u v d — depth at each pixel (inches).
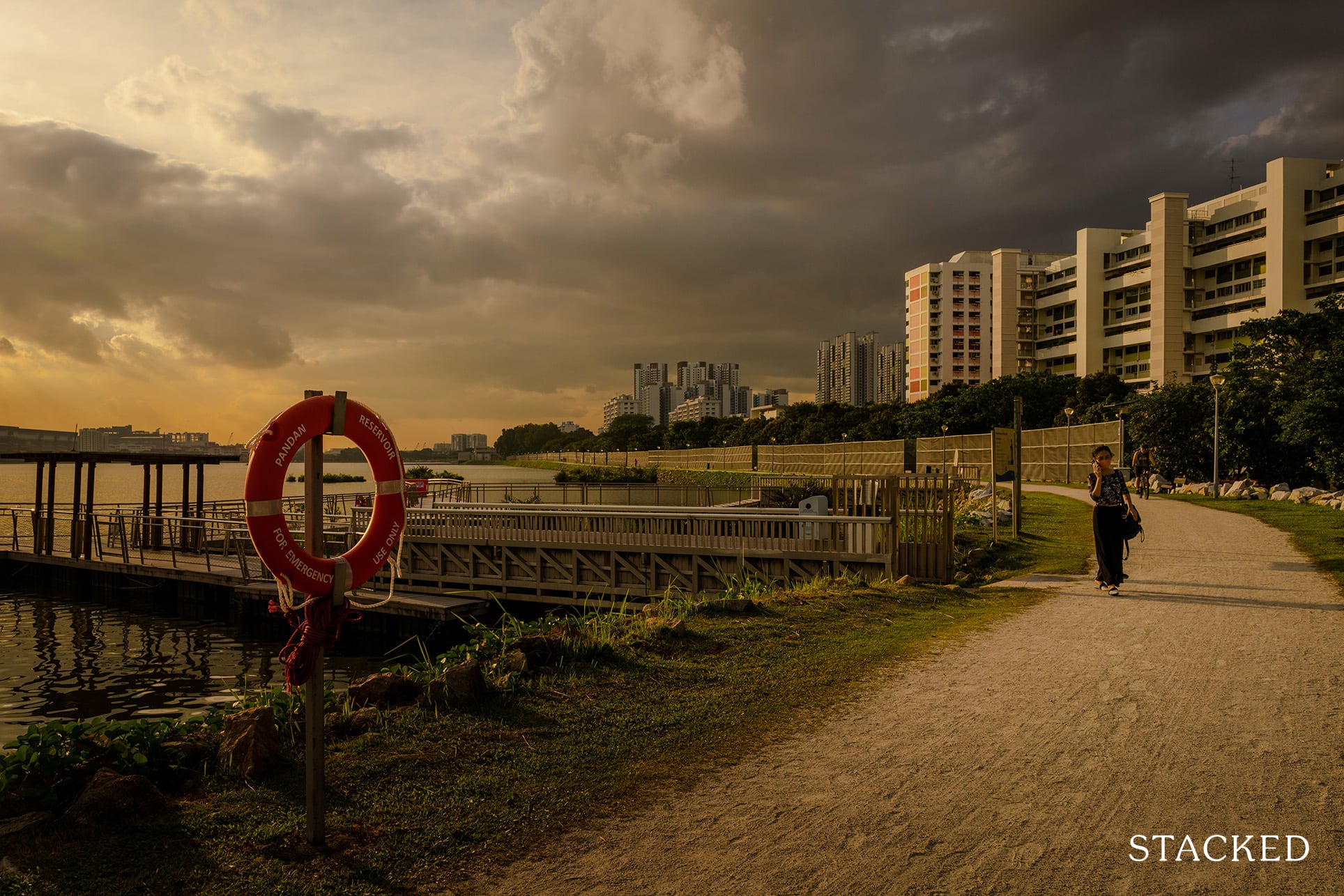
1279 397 1262.3
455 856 145.0
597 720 221.0
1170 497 1105.4
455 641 626.8
